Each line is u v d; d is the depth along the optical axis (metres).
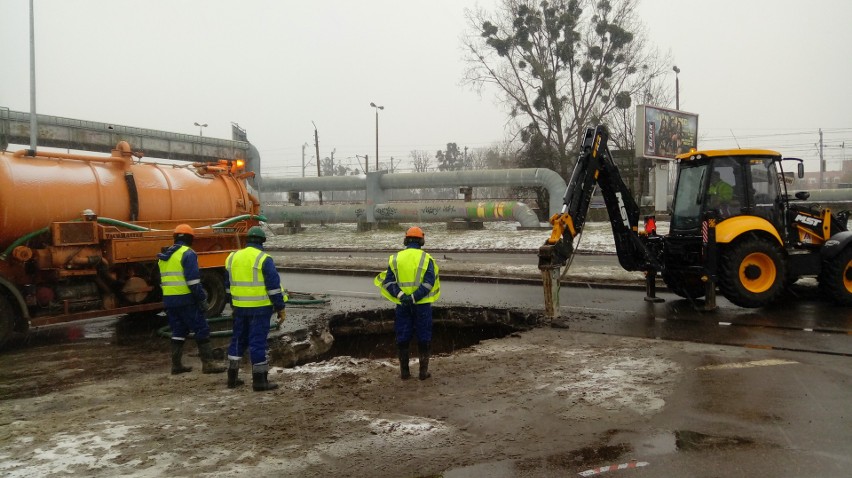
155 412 5.77
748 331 8.88
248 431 5.19
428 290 6.87
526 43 37.88
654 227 11.98
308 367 7.61
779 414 5.30
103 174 10.03
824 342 8.07
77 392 6.57
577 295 13.00
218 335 9.58
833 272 10.58
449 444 4.84
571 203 10.58
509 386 6.45
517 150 42.16
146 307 10.24
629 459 4.43
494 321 11.46
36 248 9.27
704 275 10.34
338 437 5.01
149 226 10.38
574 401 5.84
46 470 4.41
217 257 11.10
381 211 36.50
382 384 6.71
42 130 33.41
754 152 10.78
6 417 5.72
